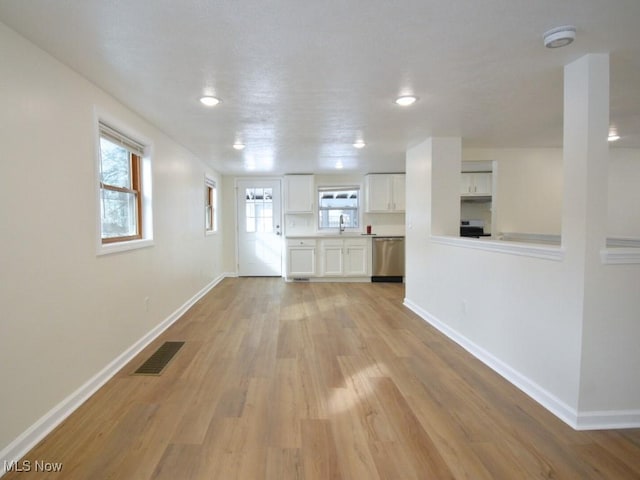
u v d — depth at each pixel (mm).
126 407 2125
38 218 1817
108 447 1752
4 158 1605
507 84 2393
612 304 1935
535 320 2260
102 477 1553
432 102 2752
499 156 4723
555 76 2256
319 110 2922
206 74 2195
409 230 4629
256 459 1678
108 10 1514
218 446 1770
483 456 1701
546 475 1577
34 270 1784
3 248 1596
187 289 4543
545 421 2002
